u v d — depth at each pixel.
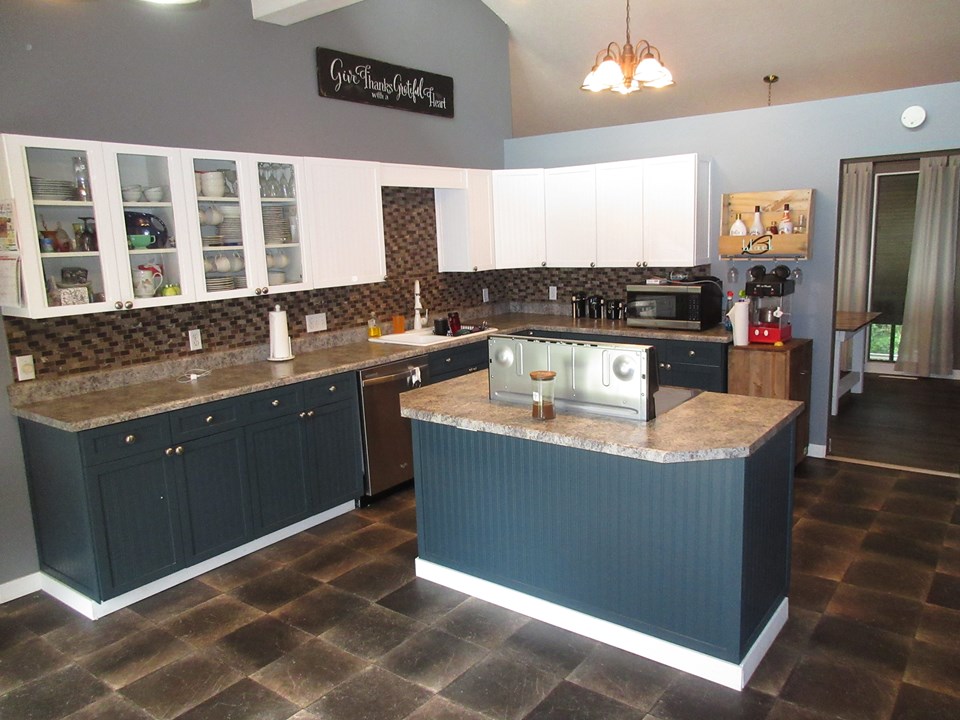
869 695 2.48
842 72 5.59
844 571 3.37
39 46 3.26
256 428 3.69
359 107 4.84
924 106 4.36
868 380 7.50
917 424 5.84
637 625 2.78
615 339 5.19
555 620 3.00
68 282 3.23
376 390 4.31
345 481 4.23
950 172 6.99
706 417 2.79
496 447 3.05
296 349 4.58
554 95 6.63
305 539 3.95
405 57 5.15
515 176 5.64
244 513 3.68
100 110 3.50
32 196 3.04
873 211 7.46
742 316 4.68
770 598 2.81
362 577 3.50
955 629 2.87
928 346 7.42
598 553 2.83
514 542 3.09
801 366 4.74
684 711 2.44
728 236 4.99
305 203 4.21
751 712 2.42
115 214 3.31
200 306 4.06
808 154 4.79
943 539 3.67
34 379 3.39
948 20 4.75
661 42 5.53
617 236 5.40
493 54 5.94
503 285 6.37
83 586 3.22
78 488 3.07
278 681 2.69
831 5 4.80
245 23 4.11
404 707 2.51
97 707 2.58
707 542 2.54
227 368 4.10
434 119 5.45
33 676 2.78
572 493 2.85
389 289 5.24
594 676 2.65
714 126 5.13
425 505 3.40
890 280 7.66
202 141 3.94
